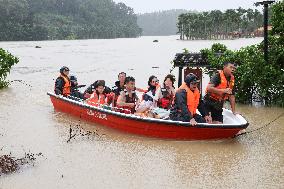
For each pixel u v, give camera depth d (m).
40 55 44.09
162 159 7.79
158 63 28.22
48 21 187.38
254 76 12.13
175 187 6.46
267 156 7.84
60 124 10.59
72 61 32.94
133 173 7.09
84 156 8.01
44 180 6.82
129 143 8.86
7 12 148.75
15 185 6.62
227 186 6.45
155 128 9.03
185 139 8.91
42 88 16.69
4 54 16.84
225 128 8.55
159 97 9.98
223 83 8.88
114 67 25.97
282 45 12.44
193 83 8.73
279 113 11.41
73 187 6.54
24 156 8.02
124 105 9.95
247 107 12.27
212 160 7.70
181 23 135.12
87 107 10.59
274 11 12.50
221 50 13.84
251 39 110.44
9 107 12.78
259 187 6.38
